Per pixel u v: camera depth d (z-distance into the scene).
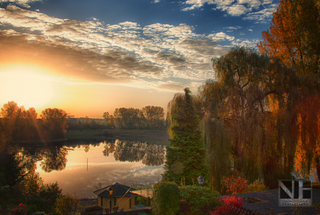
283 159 21.92
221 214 10.77
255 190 17.64
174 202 10.83
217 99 24.62
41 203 21.50
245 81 24.69
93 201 28.23
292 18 25.45
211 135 22.09
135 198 23.00
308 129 20.78
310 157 20.78
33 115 120.12
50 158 66.12
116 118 198.75
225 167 21.44
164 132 173.75
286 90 22.62
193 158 16.67
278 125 21.81
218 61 25.56
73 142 122.88
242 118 22.91
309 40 23.53
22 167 24.11
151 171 48.59
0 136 29.59
